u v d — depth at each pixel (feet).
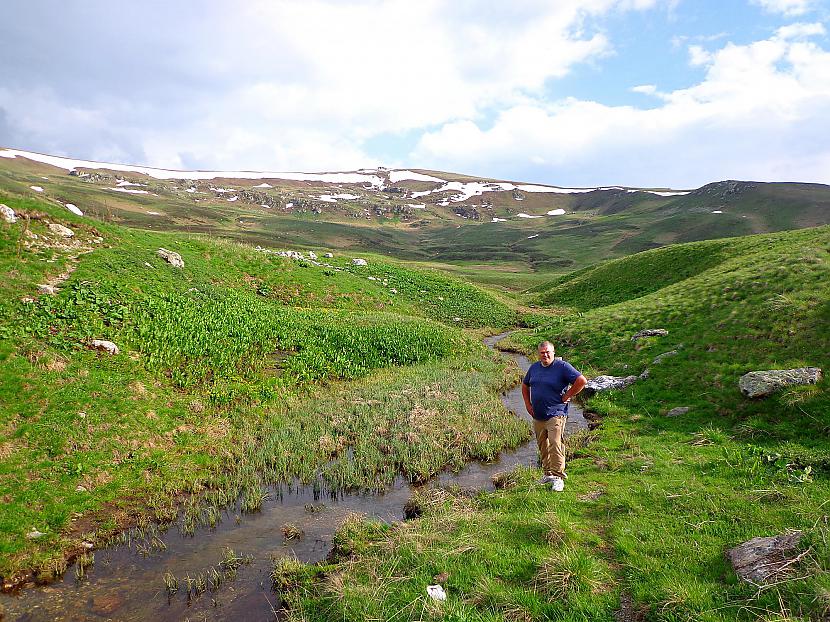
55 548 33.17
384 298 146.41
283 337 89.86
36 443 42.88
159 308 81.25
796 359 56.75
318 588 27.66
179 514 38.63
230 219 620.49
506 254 521.65
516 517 32.53
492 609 22.91
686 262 173.58
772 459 37.17
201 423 54.85
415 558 28.40
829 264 81.87
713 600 21.34
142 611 27.17
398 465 47.34
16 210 87.76
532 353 103.35
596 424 56.34
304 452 49.26
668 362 69.56
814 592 19.53
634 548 27.20
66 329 62.75
